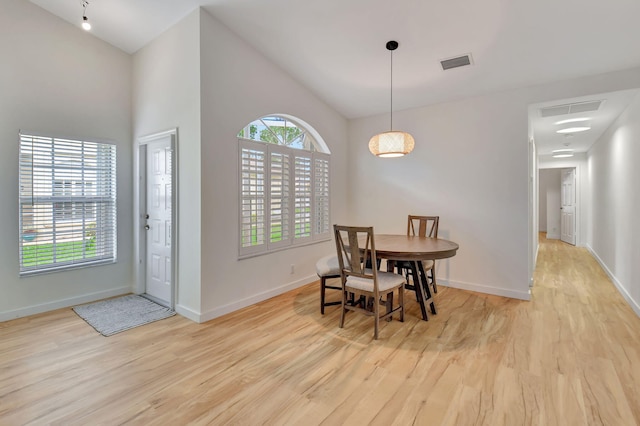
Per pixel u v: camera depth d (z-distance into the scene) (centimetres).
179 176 319
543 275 489
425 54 327
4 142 304
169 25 323
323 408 180
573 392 193
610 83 323
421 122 443
